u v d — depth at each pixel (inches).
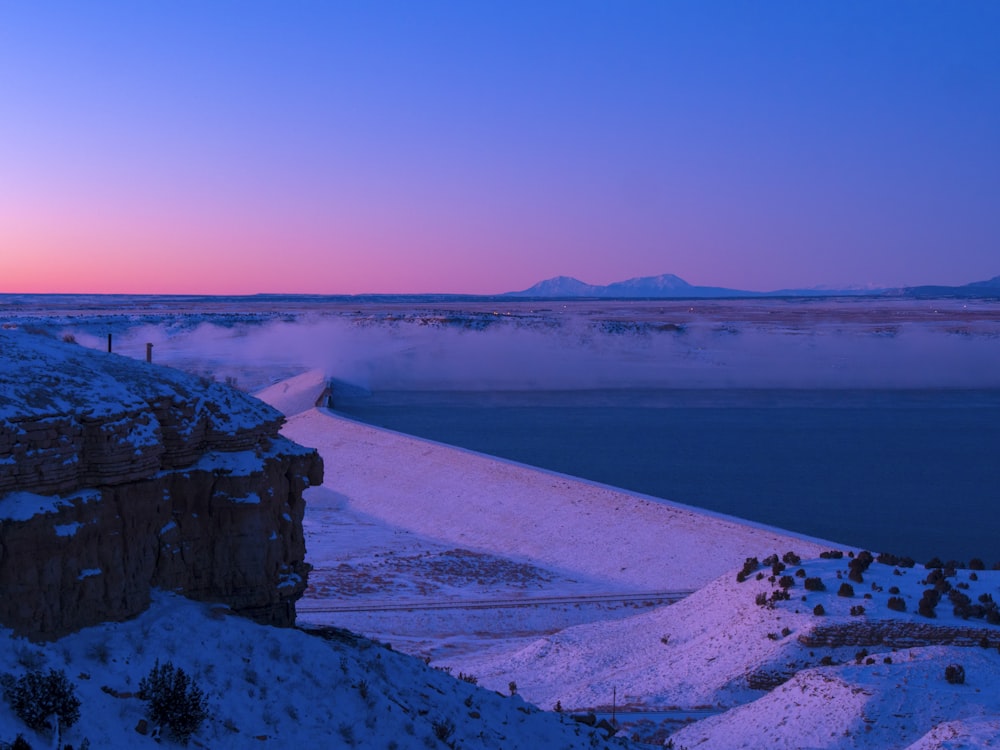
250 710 518.3
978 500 2967.5
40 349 602.2
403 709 604.1
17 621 489.7
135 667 508.1
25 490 505.0
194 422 619.8
